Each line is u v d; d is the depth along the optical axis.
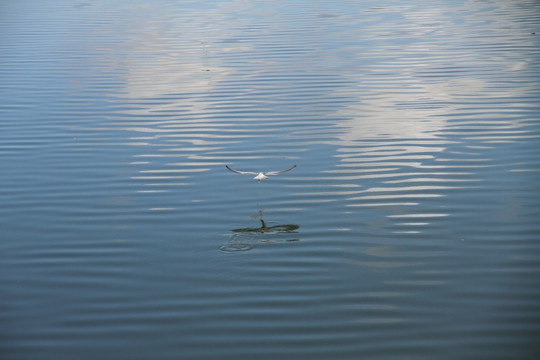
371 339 10.64
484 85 23.78
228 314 11.42
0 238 14.22
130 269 12.98
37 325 11.27
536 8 37.72
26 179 17.19
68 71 27.58
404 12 38.38
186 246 13.78
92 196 16.17
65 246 13.88
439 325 10.95
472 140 18.81
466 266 12.65
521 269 12.47
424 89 23.72
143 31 35.19
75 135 20.34
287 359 10.20
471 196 15.44
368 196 15.70
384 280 12.29
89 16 40.38
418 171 16.94
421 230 14.05
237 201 15.77
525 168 16.78
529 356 10.10
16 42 33.09
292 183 16.62
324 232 14.15
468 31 32.50
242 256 13.30
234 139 19.70
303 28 34.66
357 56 28.56
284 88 24.47
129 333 11.00
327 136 19.66
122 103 23.36
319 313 11.38
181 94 24.22
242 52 29.97
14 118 21.92
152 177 17.22
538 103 21.55
